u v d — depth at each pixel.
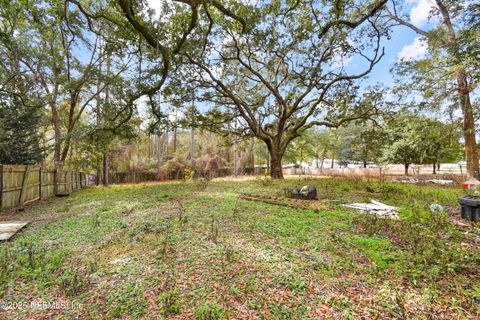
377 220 4.43
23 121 10.26
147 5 6.32
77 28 10.91
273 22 9.33
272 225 4.39
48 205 7.61
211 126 14.34
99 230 4.39
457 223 4.48
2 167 6.52
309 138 29.17
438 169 23.11
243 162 29.56
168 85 10.62
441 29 10.30
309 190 7.20
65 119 16.84
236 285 2.36
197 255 3.09
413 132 13.91
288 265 2.77
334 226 4.31
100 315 1.99
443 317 1.89
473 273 2.59
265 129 15.55
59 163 10.88
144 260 3.01
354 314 1.93
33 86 12.01
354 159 29.02
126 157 23.48
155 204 6.77
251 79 14.24
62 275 2.73
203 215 5.20
